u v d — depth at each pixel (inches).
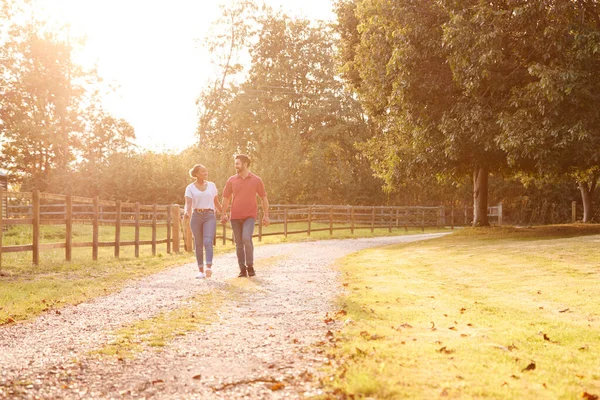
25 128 1605.6
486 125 667.4
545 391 130.6
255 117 1831.9
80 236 831.1
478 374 142.4
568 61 644.1
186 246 608.4
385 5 770.2
